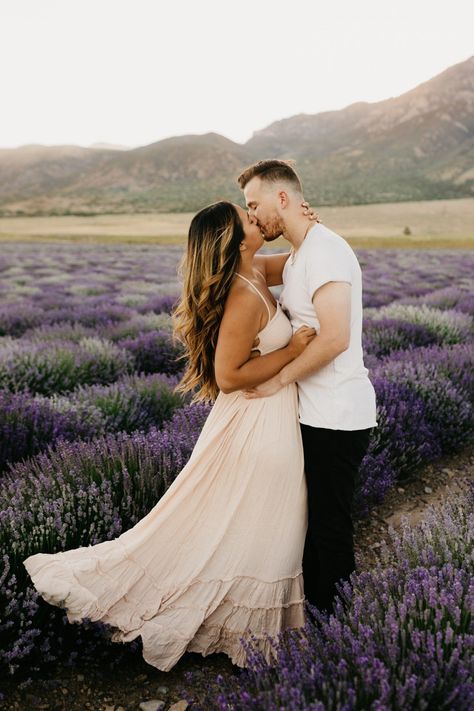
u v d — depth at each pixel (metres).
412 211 98.56
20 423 4.00
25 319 10.40
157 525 2.24
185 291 2.18
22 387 5.41
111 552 2.26
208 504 2.24
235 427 2.22
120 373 6.24
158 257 36.31
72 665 2.22
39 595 2.23
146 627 2.17
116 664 2.27
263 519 2.20
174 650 2.16
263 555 2.20
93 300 13.83
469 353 5.70
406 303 12.58
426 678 1.52
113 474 2.96
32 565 2.27
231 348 2.10
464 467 4.18
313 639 1.81
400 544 2.39
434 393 4.50
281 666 1.71
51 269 26.20
